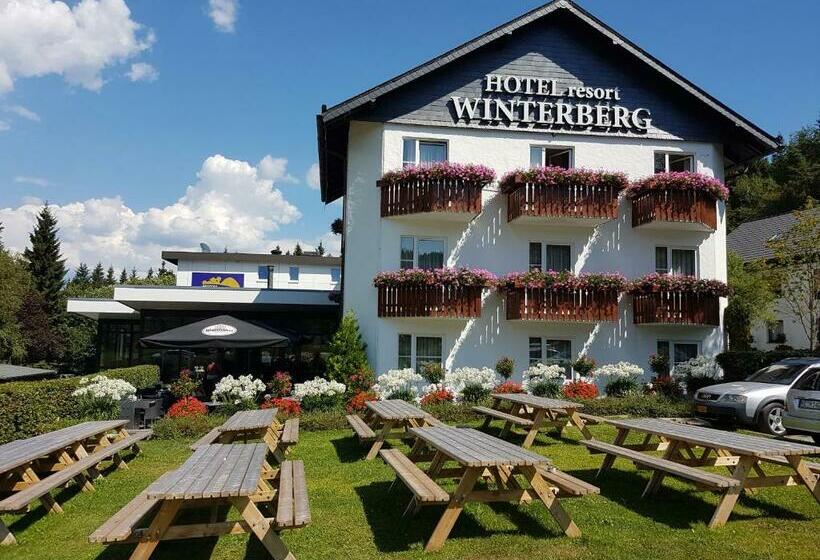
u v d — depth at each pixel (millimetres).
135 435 9234
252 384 12461
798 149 49594
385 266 16484
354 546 5328
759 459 6137
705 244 17812
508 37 17328
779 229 29719
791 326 27312
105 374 12992
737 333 22469
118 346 22344
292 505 4840
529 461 5254
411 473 6023
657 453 8961
